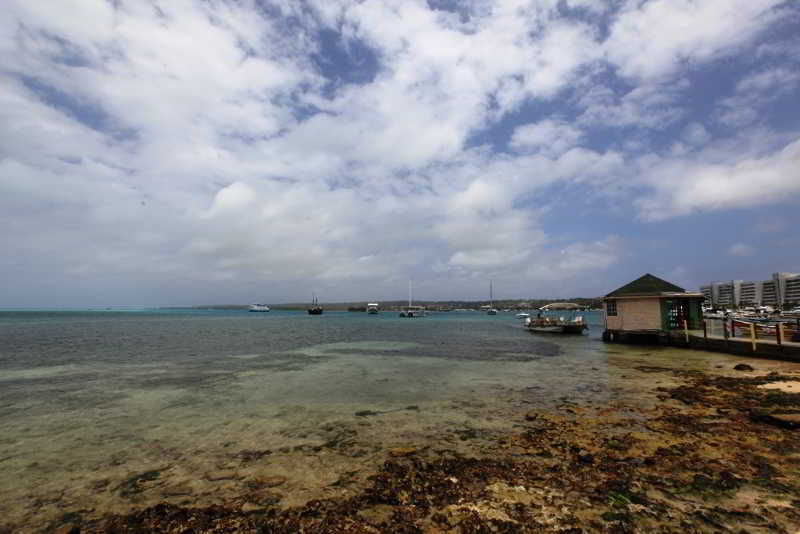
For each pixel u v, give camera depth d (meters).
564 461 8.14
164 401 14.70
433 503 6.48
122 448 9.80
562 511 6.04
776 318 47.00
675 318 31.59
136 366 23.66
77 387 17.42
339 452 9.25
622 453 8.37
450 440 9.91
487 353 29.09
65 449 9.77
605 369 20.42
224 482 7.74
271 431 10.98
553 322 50.72
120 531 6.05
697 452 8.29
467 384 17.14
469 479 7.36
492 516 5.95
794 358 20.30
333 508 6.48
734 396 13.12
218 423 11.82
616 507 6.09
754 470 7.33
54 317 136.00
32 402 14.70
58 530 6.15
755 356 22.30
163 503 6.91
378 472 7.99
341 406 13.64
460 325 78.56
